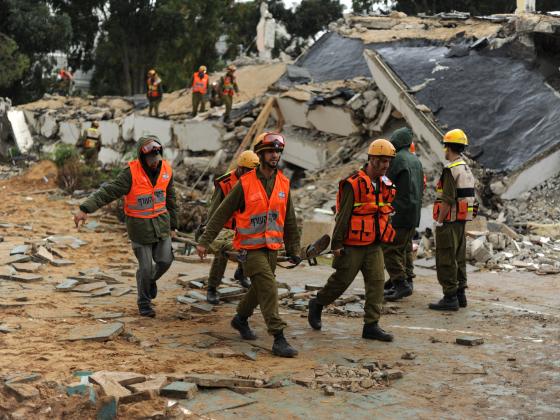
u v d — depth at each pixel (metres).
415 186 8.90
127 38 51.97
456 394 5.33
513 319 8.00
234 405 4.94
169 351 6.30
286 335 7.12
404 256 9.13
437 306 8.47
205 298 8.70
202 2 51.44
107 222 15.57
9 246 12.13
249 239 6.32
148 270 7.69
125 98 32.56
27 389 4.85
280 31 51.44
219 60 56.66
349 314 8.15
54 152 22.92
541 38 17.84
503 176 14.82
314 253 6.71
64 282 9.25
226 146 22.25
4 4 46.69
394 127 18.47
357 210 6.82
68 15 49.25
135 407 4.68
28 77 49.97
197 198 19.64
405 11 46.50
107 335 6.55
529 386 5.54
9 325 6.98
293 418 4.75
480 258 11.93
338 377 5.62
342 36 25.20
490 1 43.59
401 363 6.13
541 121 15.70
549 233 13.37
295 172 20.73
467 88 17.27
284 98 21.02
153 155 7.57
